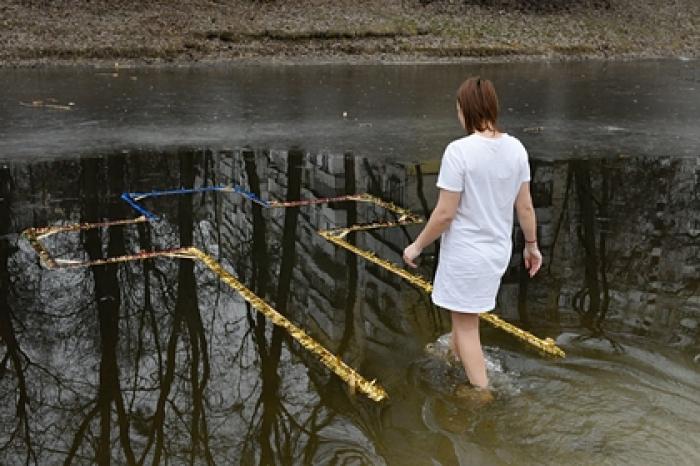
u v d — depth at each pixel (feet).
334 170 24.07
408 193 21.86
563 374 11.47
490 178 10.67
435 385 11.27
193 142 27.22
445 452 9.54
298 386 11.34
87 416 10.59
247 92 38.68
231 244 17.65
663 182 22.77
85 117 30.99
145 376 11.71
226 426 10.27
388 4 59.98
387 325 13.47
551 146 27.43
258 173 23.59
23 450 9.74
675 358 11.98
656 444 9.62
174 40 49.83
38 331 13.19
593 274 15.75
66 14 50.49
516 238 17.88
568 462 9.28
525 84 43.73
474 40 56.24
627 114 34.45
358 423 10.30
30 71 43.14
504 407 10.57
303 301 14.52
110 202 20.43
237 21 53.42
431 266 16.49
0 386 11.37
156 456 9.60
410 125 31.19
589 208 20.25
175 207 20.21
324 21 55.01
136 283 15.33
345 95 38.55
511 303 14.25
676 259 16.57
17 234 17.85
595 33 60.39
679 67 52.44
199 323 13.60
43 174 22.65
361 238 18.22
